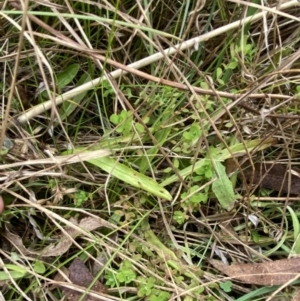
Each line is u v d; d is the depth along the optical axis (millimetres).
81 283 379
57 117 379
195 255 408
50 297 383
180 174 391
